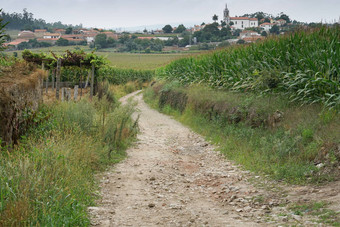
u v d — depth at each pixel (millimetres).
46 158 6641
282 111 11336
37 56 20578
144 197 6848
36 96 10633
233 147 11023
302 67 11891
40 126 9047
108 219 5434
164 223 5336
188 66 24922
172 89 24578
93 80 20953
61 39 163375
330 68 10922
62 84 23641
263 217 5434
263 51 15406
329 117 9375
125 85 46156
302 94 11734
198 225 5219
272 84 13258
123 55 142375
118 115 12797
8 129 7551
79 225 4902
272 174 7930
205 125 15539
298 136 9008
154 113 23516
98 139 10508
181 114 20734
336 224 4645
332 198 5805
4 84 8289
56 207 4918
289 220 5125
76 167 7387
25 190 5047
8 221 4375
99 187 7312
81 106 11750
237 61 17609
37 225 4402
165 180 8258
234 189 7238
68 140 8648
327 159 7602
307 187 6746
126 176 8438
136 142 13172
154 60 111938
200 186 7777
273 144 9570
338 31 12648
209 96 17562
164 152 11727
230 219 5449
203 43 157875
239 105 13594
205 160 10508
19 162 6102
